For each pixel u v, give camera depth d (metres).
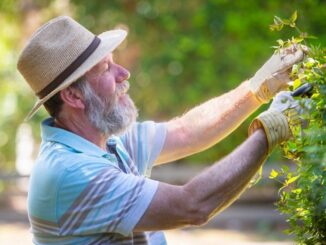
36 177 3.78
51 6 14.73
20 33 15.41
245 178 3.55
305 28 9.57
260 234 12.02
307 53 3.72
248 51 12.62
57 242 3.74
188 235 12.06
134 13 13.88
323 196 3.19
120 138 4.22
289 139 3.48
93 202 3.62
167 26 13.43
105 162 3.71
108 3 13.84
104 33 4.09
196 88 13.02
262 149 3.52
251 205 14.09
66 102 3.83
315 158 3.13
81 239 3.70
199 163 14.01
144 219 3.59
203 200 3.56
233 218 13.16
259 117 3.52
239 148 3.60
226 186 3.55
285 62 3.82
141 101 13.77
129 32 13.84
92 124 3.85
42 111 15.32
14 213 14.07
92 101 3.82
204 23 12.96
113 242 3.72
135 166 4.06
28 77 3.88
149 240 4.11
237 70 12.80
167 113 13.83
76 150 3.77
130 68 13.85
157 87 13.53
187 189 3.58
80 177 3.65
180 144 4.28
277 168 12.46
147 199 3.58
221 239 11.65
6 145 16.02
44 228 3.76
